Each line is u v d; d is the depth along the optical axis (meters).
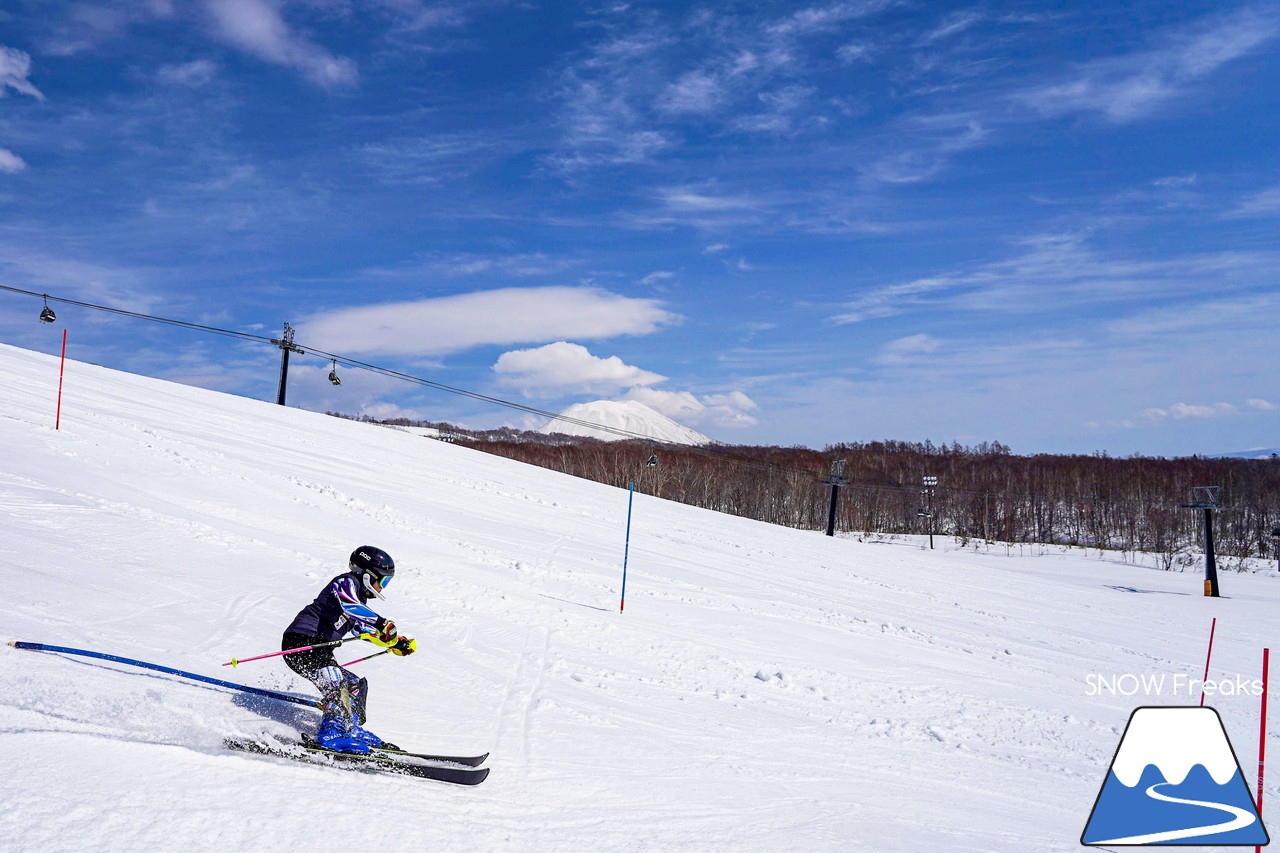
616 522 27.17
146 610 7.62
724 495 77.38
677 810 5.67
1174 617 28.73
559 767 6.09
